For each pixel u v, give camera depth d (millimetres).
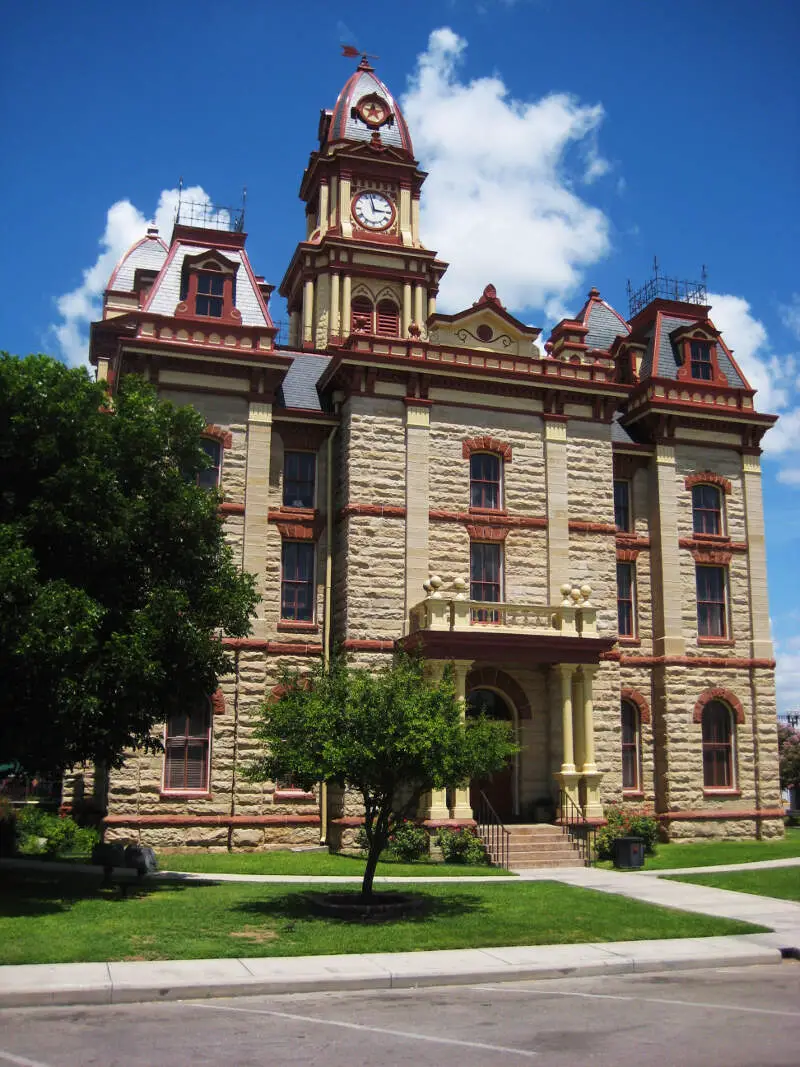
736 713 36125
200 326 32125
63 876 23219
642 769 35219
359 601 31266
